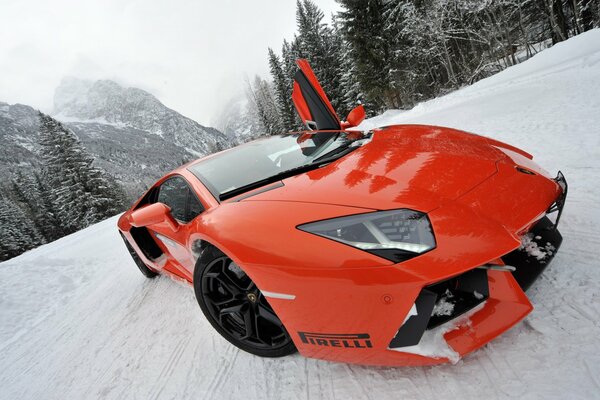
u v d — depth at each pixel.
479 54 23.61
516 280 1.28
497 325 1.11
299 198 1.38
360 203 1.26
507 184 1.32
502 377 1.13
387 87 23.72
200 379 1.69
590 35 10.02
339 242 1.13
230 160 2.24
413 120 11.00
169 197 2.45
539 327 1.25
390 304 1.07
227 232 1.36
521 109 5.38
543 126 3.95
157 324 2.43
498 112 5.89
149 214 1.84
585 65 7.27
